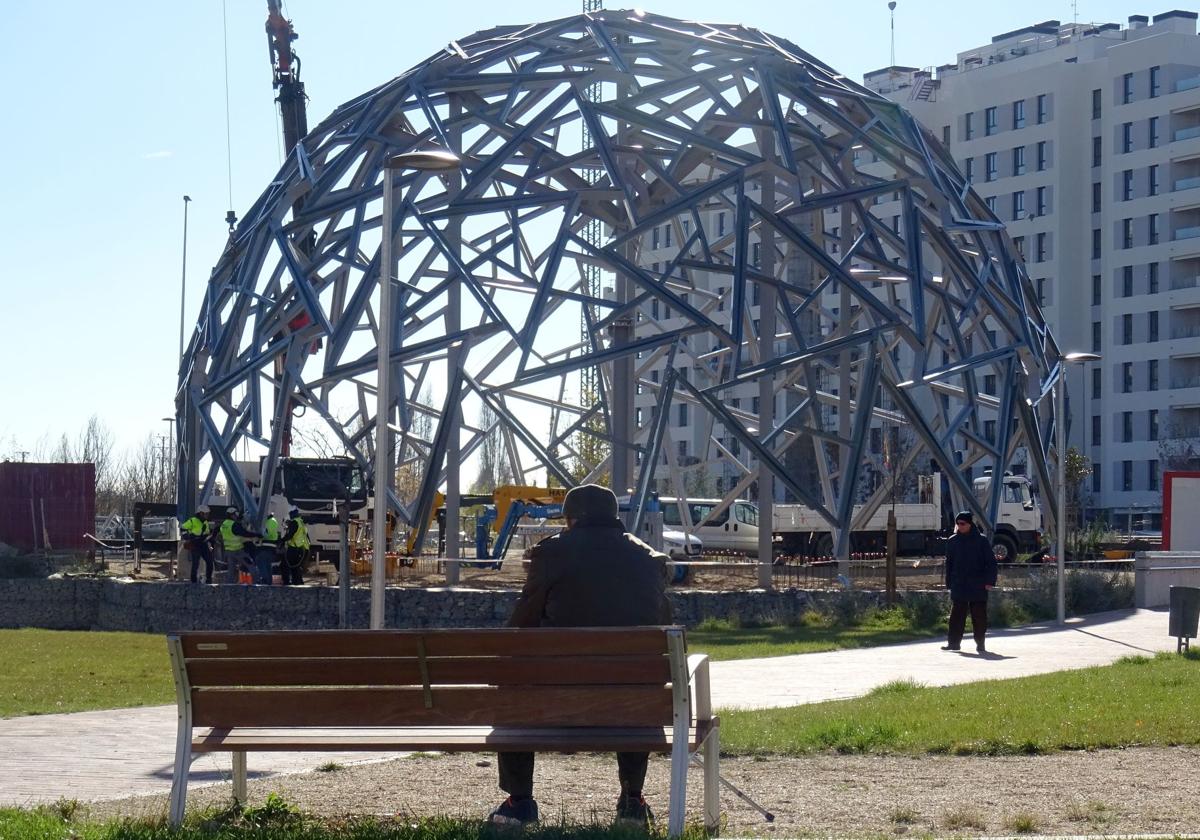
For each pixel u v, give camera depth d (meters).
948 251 39.62
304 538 34.94
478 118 37.75
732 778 9.74
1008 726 11.66
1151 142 84.25
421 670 7.41
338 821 7.98
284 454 46.16
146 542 51.81
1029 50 95.69
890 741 11.12
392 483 43.44
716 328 35.16
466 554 46.31
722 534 51.31
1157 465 83.06
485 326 35.19
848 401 42.28
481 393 34.66
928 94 95.06
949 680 17.08
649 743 7.25
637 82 38.59
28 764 10.99
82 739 12.56
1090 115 87.88
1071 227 88.00
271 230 39.88
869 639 24.77
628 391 43.59
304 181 39.75
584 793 9.27
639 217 39.50
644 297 35.56
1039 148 89.25
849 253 38.19
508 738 7.37
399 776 10.02
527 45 39.12
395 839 7.18
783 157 36.31
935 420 45.50
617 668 7.30
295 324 40.75
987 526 36.41
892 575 30.02
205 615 33.53
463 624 30.03
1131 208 84.75
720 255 44.31
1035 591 29.86
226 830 7.45
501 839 7.09
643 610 8.20
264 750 7.56
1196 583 33.38
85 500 59.12
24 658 24.14
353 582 34.25
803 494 35.16
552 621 8.18
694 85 37.09
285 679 7.55
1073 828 7.61
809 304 37.12
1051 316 88.25
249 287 40.00
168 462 85.62
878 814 8.24
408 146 38.16
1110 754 10.51
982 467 84.88
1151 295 83.69
